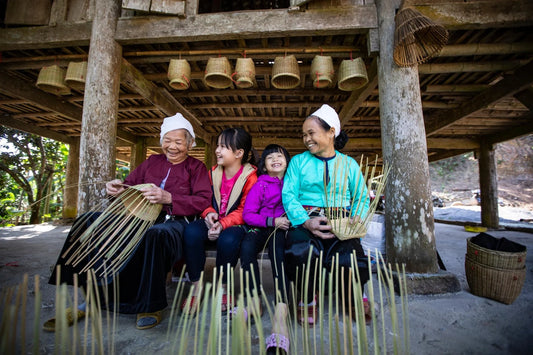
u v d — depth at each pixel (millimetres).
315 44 2982
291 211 1587
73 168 6547
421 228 2025
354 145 6418
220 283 763
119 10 2764
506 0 2395
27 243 3754
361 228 1461
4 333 612
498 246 1801
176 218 1709
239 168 1890
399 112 2164
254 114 5047
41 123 5645
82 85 3107
